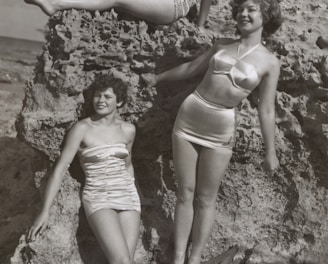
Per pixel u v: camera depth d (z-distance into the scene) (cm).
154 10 297
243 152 298
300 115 308
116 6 295
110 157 277
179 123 271
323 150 305
